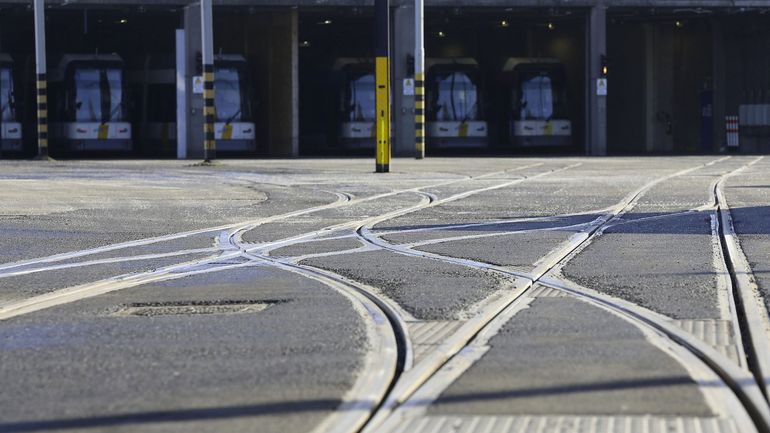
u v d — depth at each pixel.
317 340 9.58
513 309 11.13
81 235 19.30
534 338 9.54
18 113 58.38
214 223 21.52
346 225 20.92
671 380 7.86
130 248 17.28
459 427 6.74
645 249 16.34
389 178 37.69
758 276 13.23
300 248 17.11
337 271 14.30
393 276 13.72
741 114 64.50
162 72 63.00
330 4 56.59
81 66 58.81
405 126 59.91
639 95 70.31
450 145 63.22
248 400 7.48
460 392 7.59
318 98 70.06
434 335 9.76
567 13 61.56
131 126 59.38
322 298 12.00
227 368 8.48
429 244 17.47
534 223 20.84
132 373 8.36
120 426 6.88
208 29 48.88
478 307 11.26
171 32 67.94
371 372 8.27
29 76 61.44
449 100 63.25
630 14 62.81
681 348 9.05
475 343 9.37
